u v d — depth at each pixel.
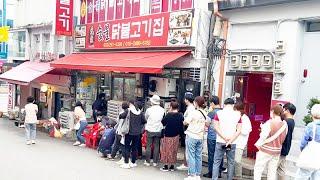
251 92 11.60
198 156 9.27
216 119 8.92
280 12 10.38
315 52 9.91
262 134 8.12
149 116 10.78
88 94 17.78
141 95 14.58
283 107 8.59
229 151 8.84
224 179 9.53
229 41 11.76
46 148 13.23
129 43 14.87
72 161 11.23
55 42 19.91
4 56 25.97
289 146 8.34
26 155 11.89
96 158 11.76
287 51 10.20
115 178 9.41
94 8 17.52
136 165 10.80
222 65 11.84
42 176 9.40
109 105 15.43
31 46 22.22
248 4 10.80
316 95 9.85
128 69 12.70
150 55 13.47
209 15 12.27
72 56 17.59
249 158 11.18
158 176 9.70
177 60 12.95
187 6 13.06
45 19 21.03
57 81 19.23
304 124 9.91
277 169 8.39
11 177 9.21
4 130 17.66
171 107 10.46
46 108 21.08
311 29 10.08
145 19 14.09
